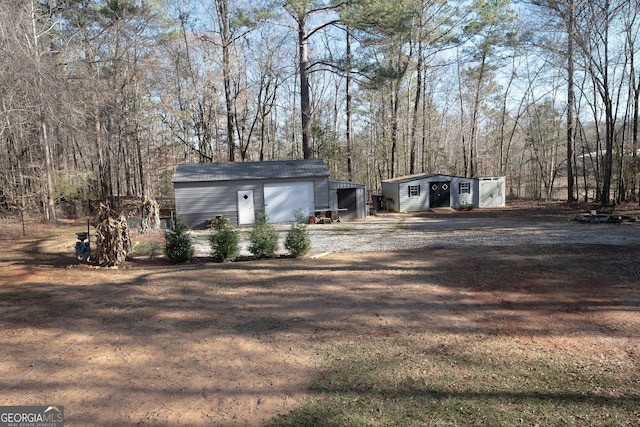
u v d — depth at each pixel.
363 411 3.79
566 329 5.64
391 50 25.33
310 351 5.13
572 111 25.39
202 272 9.37
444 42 28.08
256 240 11.02
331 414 3.76
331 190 21.69
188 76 28.94
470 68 34.00
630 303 6.54
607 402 3.85
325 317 6.30
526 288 7.53
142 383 4.39
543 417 3.63
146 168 34.41
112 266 10.16
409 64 28.14
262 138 31.41
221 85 29.69
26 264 10.49
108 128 24.88
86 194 23.31
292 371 4.62
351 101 35.56
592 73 21.22
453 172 41.00
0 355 5.11
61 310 6.81
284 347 5.26
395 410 3.79
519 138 43.47
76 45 19.08
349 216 22.08
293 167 21.72
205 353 5.12
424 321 6.05
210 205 20.17
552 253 10.38
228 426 3.61
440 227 17.02
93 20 23.56
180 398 4.09
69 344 5.44
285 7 20.78
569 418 3.60
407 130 36.62
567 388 4.12
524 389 4.12
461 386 4.20
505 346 5.14
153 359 4.97
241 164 22.50
